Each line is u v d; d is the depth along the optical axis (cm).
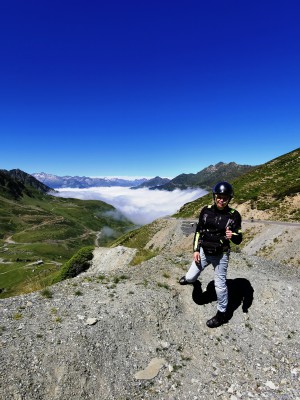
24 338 251
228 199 296
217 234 302
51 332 263
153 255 614
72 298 334
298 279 450
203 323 322
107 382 233
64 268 841
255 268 468
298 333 317
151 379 243
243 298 367
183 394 233
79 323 280
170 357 269
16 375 214
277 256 1499
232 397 233
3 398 198
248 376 257
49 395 211
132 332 284
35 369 223
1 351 232
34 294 346
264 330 319
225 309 317
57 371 226
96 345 257
